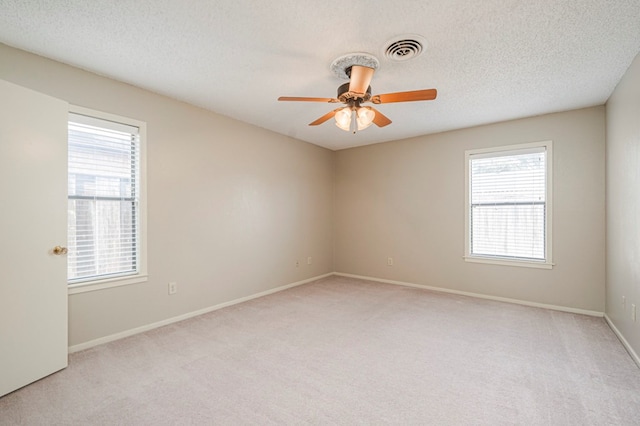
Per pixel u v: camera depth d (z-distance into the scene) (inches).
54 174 86.4
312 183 203.8
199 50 89.6
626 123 101.7
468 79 107.1
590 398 74.1
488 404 72.1
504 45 86.0
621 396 74.7
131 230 115.4
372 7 70.4
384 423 65.7
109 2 69.0
